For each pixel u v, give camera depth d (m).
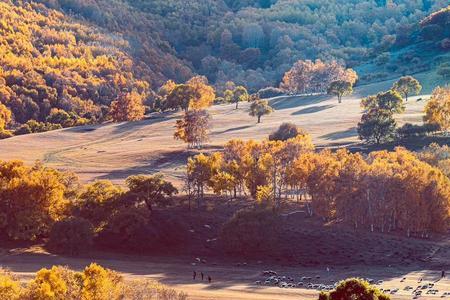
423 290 97.94
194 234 132.25
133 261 119.56
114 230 128.88
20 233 124.62
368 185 138.25
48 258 115.94
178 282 102.25
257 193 143.88
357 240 130.25
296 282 104.81
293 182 144.38
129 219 128.88
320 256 123.56
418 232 137.50
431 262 119.50
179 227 133.62
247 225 125.06
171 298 72.69
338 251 125.44
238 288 97.50
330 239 129.88
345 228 136.38
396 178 137.62
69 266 110.25
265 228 125.44
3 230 128.62
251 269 116.31
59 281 65.88
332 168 140.75
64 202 133.75
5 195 127.75
